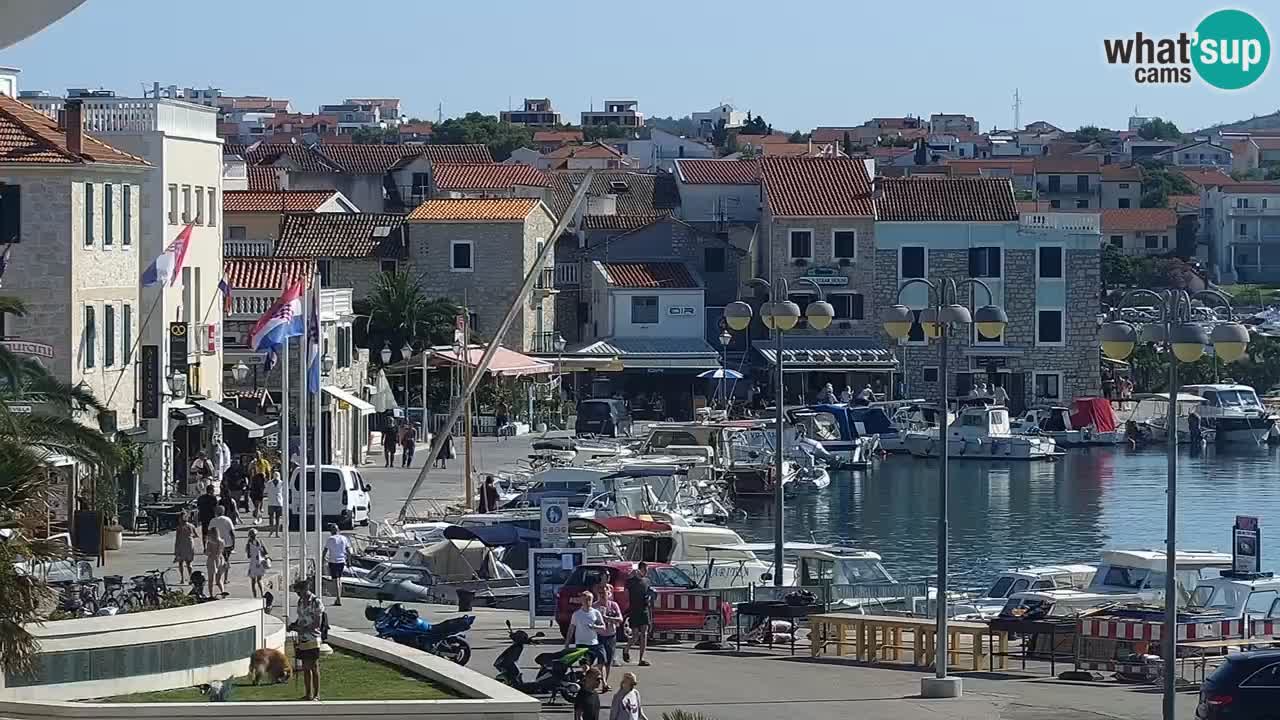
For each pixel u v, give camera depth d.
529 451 94.12
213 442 68.50
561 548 43.19
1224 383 130.12
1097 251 123.56
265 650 31.19
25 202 55.75
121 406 60.22
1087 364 123.75
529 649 39.25
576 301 124.00
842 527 78.25
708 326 123.38
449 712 28.62
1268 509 84.56
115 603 35.75
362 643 34.53
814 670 38.09
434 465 86.25
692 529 54.12
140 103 68.25
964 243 123.44
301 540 40.59
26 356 53.12
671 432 90.62
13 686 28.52
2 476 26.69
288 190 136.62
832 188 124.31
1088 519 81.06
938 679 34.78
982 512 83.81
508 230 115.50
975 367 123.44
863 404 117.44
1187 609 42.44
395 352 107.44
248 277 88.44
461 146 168.75
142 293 65.94
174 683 30.39
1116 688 36.56
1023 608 44.00
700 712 32.56
